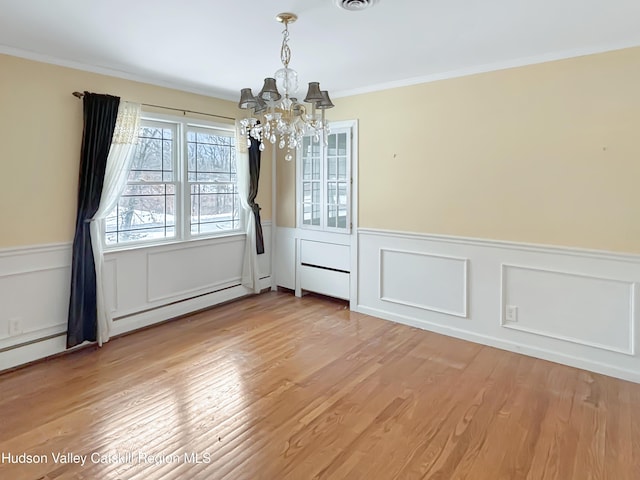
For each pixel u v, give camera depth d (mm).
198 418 2537
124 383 2979
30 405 2674
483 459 2178
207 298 4770
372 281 4504
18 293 3229
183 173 4410
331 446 2275
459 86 3711
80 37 2859
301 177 5105
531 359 3428
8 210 3148
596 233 3129
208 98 4555
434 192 3949
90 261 3570
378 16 2504
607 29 2729
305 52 3182
